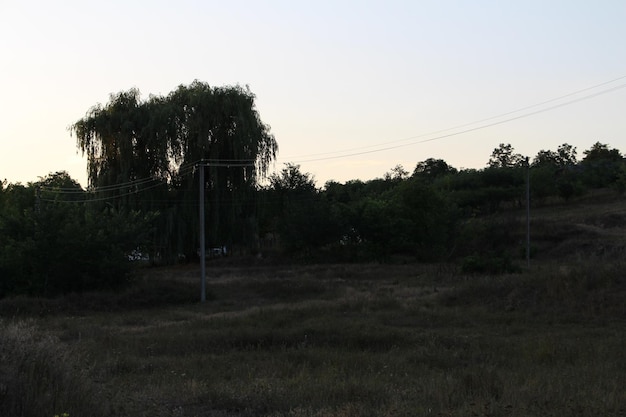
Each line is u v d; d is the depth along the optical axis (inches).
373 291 1328.7
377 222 2258.9
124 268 1396.4
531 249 2127.2
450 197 2554.1
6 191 2265.0
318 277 1752.0
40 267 1343.5
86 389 321.4
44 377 312.5
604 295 893.8
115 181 2016.5
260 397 354.9
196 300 1376.7
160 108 2026.3
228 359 582.9
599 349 557.6
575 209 2933.1
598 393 338.0
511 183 3481.8
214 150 2055.9
